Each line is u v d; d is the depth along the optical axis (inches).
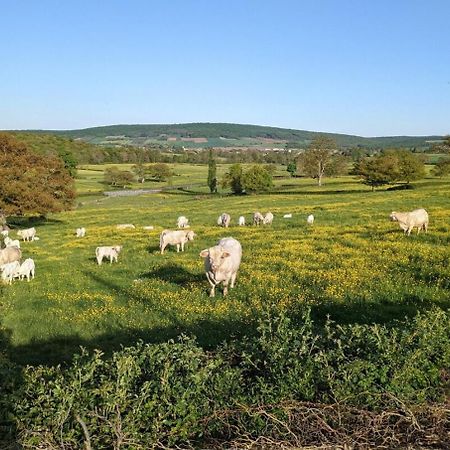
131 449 256.7
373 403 283.0
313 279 716.0
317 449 253.1
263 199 2908.5
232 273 713.6
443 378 316.5
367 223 1363.2
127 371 287.3
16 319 658.2
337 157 4239.7
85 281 878.4
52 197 2050.9
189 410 276.2
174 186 4997.5
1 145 2064.5
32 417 268.5
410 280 665.6
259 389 296.5
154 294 724.0
